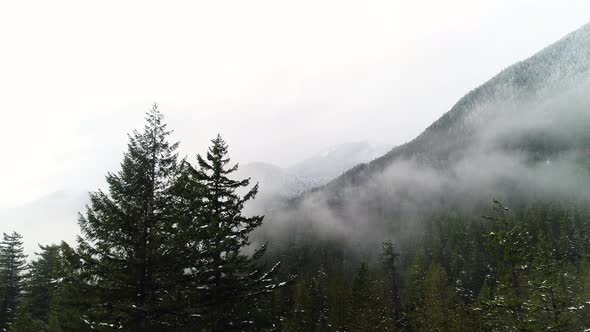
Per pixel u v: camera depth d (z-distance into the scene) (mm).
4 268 37844
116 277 12445
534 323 14703
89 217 12750
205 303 14609
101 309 12328
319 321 54562
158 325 12852
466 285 75188
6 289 37156
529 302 15258
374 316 39469
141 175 13625
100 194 13195
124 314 12328
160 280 13836
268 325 15906
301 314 52844
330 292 62812
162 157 14516
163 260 12898
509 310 15516
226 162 16984
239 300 15305
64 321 12328
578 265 67812
